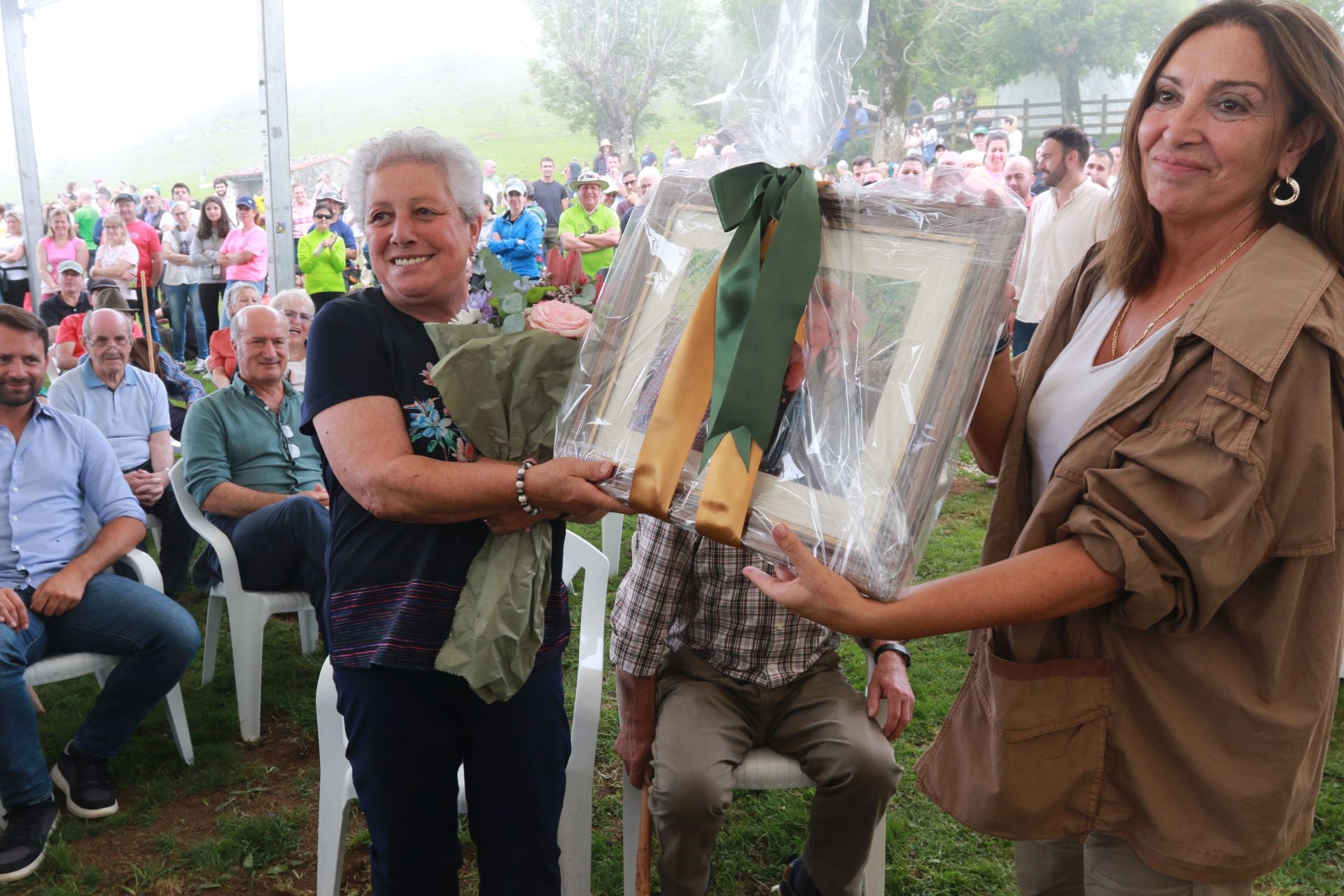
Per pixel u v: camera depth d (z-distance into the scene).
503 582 1.55
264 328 3.50
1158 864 1.29
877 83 15.42
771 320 1.21
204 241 10.26
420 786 1.63
